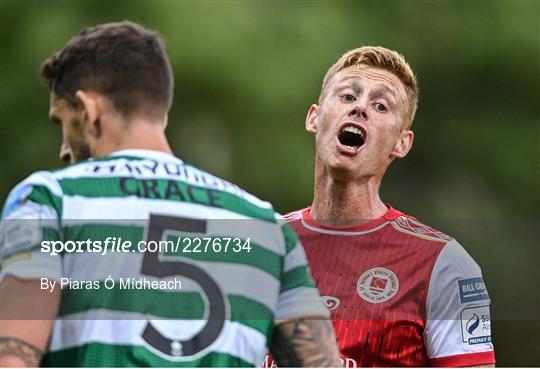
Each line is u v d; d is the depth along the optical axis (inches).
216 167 2116.1
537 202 2335.1
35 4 2146.9
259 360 411.8
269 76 2106.3
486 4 2386.8
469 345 553.9
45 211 400.8
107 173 411.2
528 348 1018.7
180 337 397.7
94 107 421.4
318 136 592.7
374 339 555.2
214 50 2101.4
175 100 2121.1
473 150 2330.2
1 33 2138.3
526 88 2406.5
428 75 2346.2
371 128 583.8
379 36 2244.1
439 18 2341.3
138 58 422.9
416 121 2319.1
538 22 2405.3
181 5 2124.8
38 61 2114.9
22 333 390.0
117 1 2123.5
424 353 560.7
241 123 2117.4
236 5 2158.0
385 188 2202.3
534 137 2370.8
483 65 2368.4
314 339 427.2
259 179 2111.2
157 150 422.3
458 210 2235.5
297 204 2102.6
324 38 2156.7
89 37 425.7
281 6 2185.0
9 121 2118.6
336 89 591.2
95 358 390.9
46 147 2110.0
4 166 2106.3
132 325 393.7
